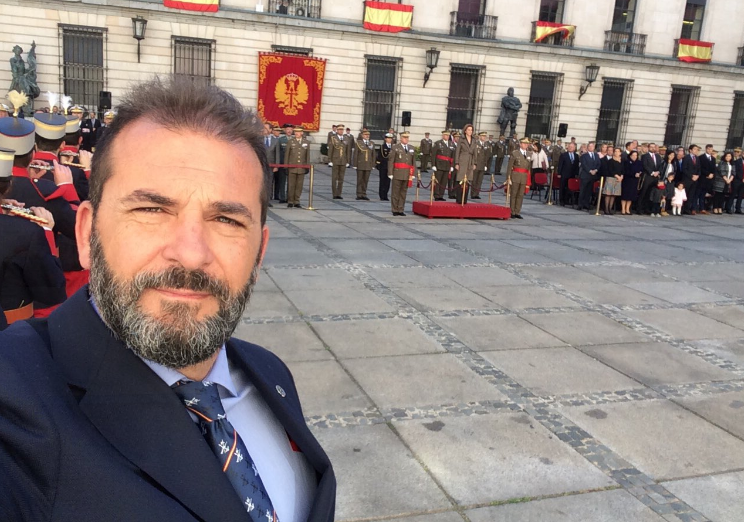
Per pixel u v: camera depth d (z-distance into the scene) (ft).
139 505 2.73
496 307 22.86
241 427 3.76
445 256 31.42
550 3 95.71
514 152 47.65
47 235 10.11
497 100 94.38
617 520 10.55
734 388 16.61
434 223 42.88
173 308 3.10
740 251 38.68
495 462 12.15
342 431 12.99
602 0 96.99
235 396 3.85
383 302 22.47
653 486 11.66
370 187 66.08
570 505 10.89
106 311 3.13
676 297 26.18
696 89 102.99
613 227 46.34
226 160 3.28
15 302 9.54
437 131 92.73
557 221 47.98
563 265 31.09
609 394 15.75
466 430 13.35
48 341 3.18
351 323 19.89
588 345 19.38
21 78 72.08
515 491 11.22
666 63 99.81
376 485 11.13
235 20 80.89
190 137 3.23
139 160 3.17
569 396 15.46
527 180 48.01
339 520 10.08
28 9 73.67
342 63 86.63
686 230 46.98
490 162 64.54
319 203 50.52
